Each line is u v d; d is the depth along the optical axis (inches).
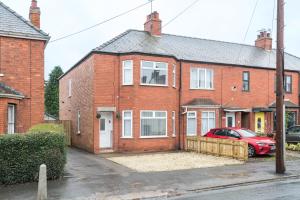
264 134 973.8
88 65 904.3
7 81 664.4
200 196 412.2
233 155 728.3
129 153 834.2
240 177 524.7
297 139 894.4
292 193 419.2
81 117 968.3
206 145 816.9
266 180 514.6
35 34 688.4
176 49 1009.5
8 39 670.5
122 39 948.0
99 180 495.2
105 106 858.8
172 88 916.6
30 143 472.4
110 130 877.8
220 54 1088.2
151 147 874.8
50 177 491.8
